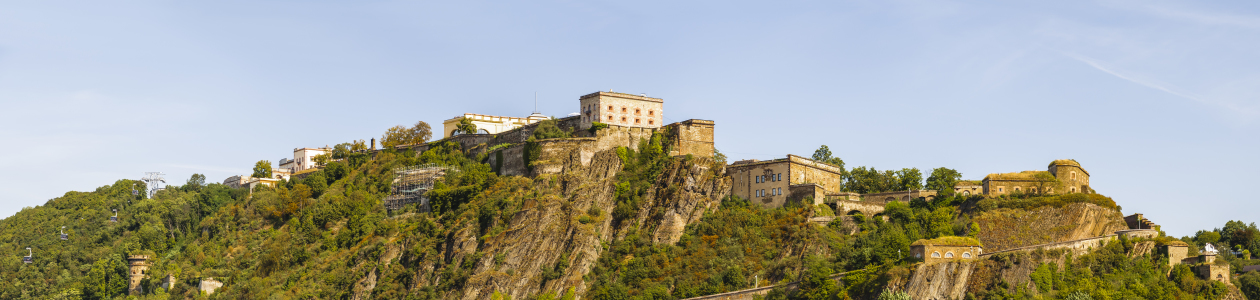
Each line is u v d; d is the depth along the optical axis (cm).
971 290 19525
